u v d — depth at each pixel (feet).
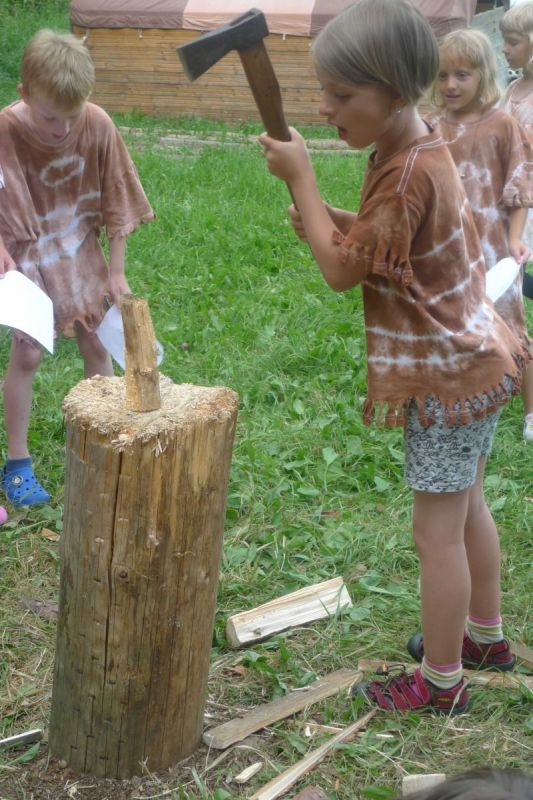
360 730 9.40
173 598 8.12
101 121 12.76
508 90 17.19
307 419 16.10
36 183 12.72
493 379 8.51
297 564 12.40
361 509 13.66
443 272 8.27
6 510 13.33
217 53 7.52
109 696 8.36
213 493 8.07
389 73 7.51
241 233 27.07
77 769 8.77
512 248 14.57
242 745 9.11
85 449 7.80
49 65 11.35
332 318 20.51
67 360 18.31
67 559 8.23
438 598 8.99
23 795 8.56
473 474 8.83
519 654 10.46
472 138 14.56
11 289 10.62
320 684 9.95
